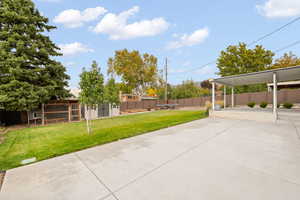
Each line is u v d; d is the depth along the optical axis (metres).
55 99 10.47
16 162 3.05
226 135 4.79
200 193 1.87
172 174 2.38
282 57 20.11
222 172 2.39
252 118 7.86
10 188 2.14
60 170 2.66
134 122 8.88
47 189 2.09
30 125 9.22
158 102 24.47
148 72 30.59
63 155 3.43
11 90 7.74
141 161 2.94
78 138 4.89
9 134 6.35
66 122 10.60
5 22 8.20
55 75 10.09
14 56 7.90
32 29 8.77
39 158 3.22
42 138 5.36
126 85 29.89
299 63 17.91
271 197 1.75
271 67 17.61
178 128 6.12
